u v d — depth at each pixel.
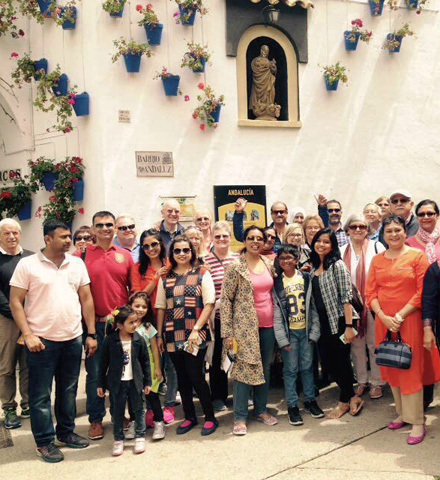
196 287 4.87
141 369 4.66
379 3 8.41
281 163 8.06
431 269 4.48
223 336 4.84
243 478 4.04
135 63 7.03
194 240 5.45
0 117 8.42
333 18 8.32
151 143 7.28
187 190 7.49
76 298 4.67
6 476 4.27
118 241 6.08
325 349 5.16
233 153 7.77
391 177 8.73
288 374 5.04
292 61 8.10
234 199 7.74
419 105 8.88
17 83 7.82
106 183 7.03
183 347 4.82
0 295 5.20
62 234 4.48
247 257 5.06
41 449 4.53
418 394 4.49
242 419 4.86
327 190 8.35
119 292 4.98
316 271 5.20
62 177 7.26
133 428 4.91
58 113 7.22
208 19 7.57
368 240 5.71
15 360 5.31
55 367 4.59
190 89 7.48
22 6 7.50
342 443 4.55
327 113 8.33
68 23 7.18
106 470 4.29
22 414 5.52
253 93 7.97
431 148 8.97
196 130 7.54
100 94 6.99
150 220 7.28
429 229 5.31
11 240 5.23
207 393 4.90
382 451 4.36
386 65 8.66
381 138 8.66
